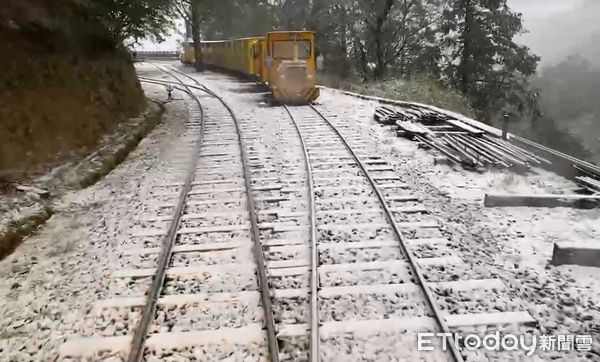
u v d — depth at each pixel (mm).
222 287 5805
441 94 22891
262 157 11648
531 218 7957
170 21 19391
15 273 6418
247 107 20266
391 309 5297
